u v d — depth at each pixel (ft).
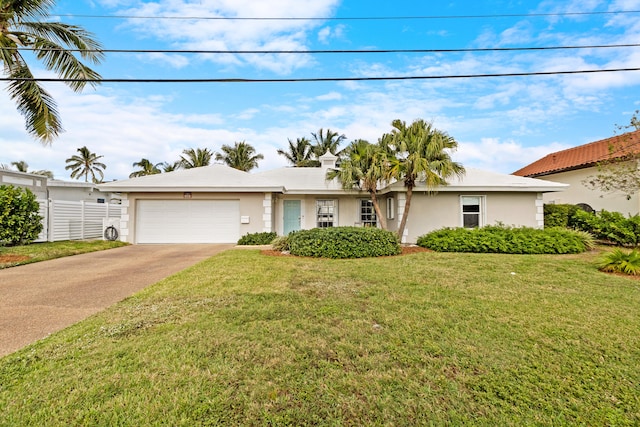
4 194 33.73
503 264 26.66
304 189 46.60
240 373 9.45
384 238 31.94
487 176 46.80
